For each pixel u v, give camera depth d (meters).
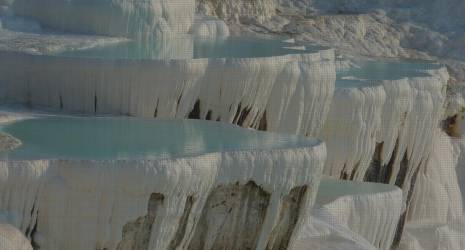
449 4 66.31
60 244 30.88
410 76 49.22
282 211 34.25
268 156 33.31
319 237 37.78
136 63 37.88
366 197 42.28
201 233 33.03
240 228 33.66
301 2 65.94
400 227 47.59
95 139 34.03
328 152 45.03
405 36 63.97
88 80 38.09
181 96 38.56
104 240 30.94
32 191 30.44
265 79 40.03
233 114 39.62
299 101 41.31
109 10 44.41
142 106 38.19
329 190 42.81
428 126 48.84
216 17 55.91
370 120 45.38
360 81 46.78
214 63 39.00
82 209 30.70
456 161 56.38
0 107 38.19
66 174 30.59
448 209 54.00
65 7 44.75
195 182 31.77
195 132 35.78
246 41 47.75
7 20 44.72
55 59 38.19
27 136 34.06
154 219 31.38
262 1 61.72
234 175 32.91
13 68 38.75
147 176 30.78
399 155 47.69
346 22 62.38
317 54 44.16
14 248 29.09
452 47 63.97
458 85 58.97
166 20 46.69
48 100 38.59
